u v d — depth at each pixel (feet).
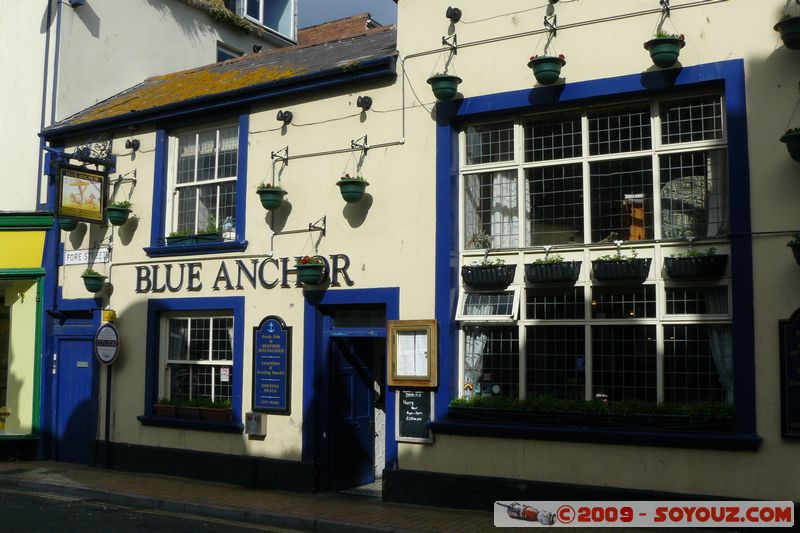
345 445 37.58
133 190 43.78
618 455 28.86
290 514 30.91
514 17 32.71
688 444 27.61
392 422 33.88
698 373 28.71
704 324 28.73
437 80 32.68
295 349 37.04
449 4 34.42
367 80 36.27
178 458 39.86
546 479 30.09
